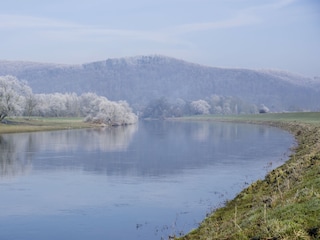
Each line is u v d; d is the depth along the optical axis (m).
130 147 70.12
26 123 131.62
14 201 32.25
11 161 53.38
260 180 32.41
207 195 32.81
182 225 25.36
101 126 143.50
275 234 14.48
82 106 189.38
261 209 20.06
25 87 146.38
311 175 23.62
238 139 82.12
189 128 131.88
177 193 33.91
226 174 41.75
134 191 35.22
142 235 23.94
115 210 29.36
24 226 26.09
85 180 40.41
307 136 67.94
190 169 45.56
